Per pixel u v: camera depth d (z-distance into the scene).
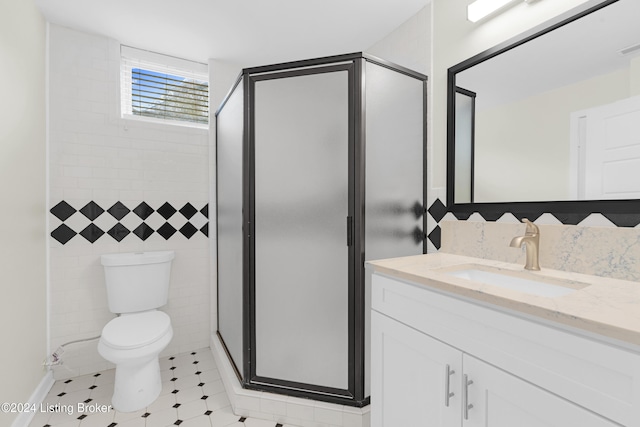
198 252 2.51
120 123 2.23
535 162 1.31
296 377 1.64
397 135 1.68
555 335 0.75
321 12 1.90
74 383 2.03
